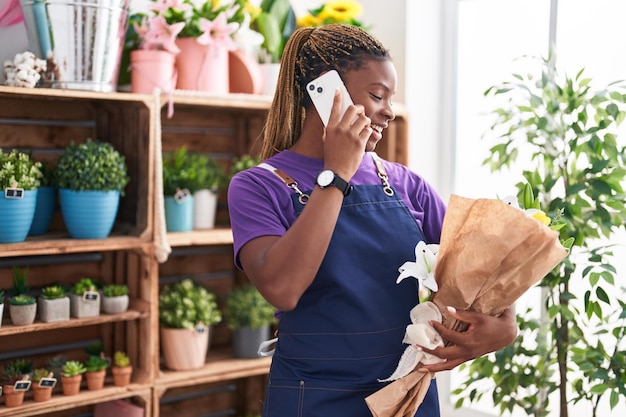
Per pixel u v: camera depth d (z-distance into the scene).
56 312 2.13
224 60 2.42
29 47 2.14
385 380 1.23
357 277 1.25
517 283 1.19
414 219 1.34
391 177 1.39
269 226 1.22
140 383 2.29
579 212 1.95
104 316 2.20
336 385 1.24
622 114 1.95
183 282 2.52
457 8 2.77
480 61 2.71
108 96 2.12
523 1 2.57
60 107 2.41
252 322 2.55
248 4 2.50
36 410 2.10
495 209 1.16
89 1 2.04
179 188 2.39
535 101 2.04
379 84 1.24
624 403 2.34
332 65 1.26
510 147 2.61
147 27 2.33
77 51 2.07
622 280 2.32
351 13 2.56
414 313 1.23
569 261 1.97
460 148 2.80
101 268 2.52
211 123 2.76
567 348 2.06
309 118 1.32
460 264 1.19
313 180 1.30
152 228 2.24
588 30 2.38
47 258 2.41
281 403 1.28
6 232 2.01
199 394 2.80
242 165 2.57
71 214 2.16
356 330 1.24
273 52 2.58
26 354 2.38
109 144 2.23
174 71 2.35
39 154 2.38
